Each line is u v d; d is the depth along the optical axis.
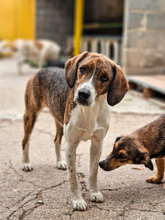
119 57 10.30
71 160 2.89
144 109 6.34
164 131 3.06
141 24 8.57
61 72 3.40
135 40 8.65
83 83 2.49
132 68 8.80
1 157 4.02
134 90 8.12
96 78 2.51
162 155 3.10
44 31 15.84
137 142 2.90
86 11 15.16
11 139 4.69
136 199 3.04
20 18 16.77
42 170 3.68
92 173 3.03
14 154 4.13
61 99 3.09
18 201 2.99
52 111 3.36
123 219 2.71
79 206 2.84
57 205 2.92
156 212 2.82
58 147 3.75
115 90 2.64
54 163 3.89
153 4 8.51
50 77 3.41
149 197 3.08
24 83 9.20
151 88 7.12
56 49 11.07
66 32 16.19
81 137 2.89
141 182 3.39
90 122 2.77
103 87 2.58
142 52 8.77
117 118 5.71
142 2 8.43
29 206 2.90
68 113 2.84
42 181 3.40
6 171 3.63
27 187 3.26
